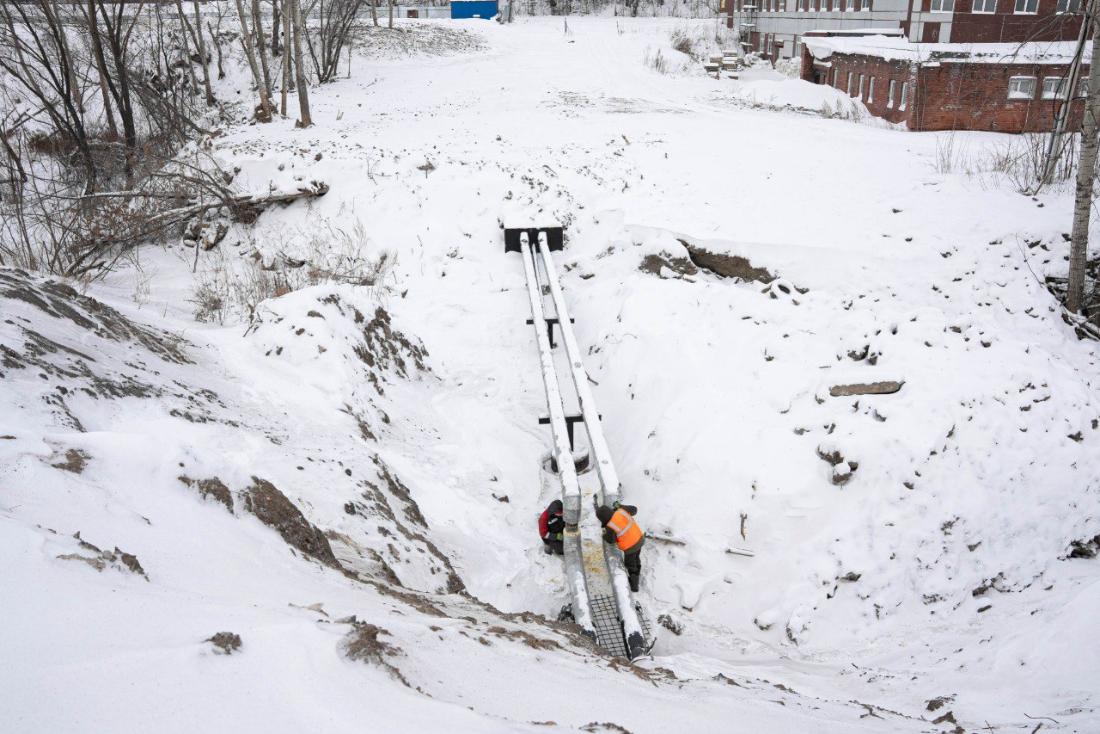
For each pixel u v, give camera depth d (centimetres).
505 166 1784
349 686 319
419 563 720
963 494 905
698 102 2769
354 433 934
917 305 1167
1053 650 647
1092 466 919
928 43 2750
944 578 847
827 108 2616
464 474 1009
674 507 983
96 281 1403
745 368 1126
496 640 491
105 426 633
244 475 595
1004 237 1270
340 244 1605
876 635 810
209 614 360
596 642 773
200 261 1606
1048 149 1502
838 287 1243
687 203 1574
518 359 1344
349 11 3166
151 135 2391
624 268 1462
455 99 2781
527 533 943
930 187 1533
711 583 895
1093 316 1181
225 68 3306
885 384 1015
